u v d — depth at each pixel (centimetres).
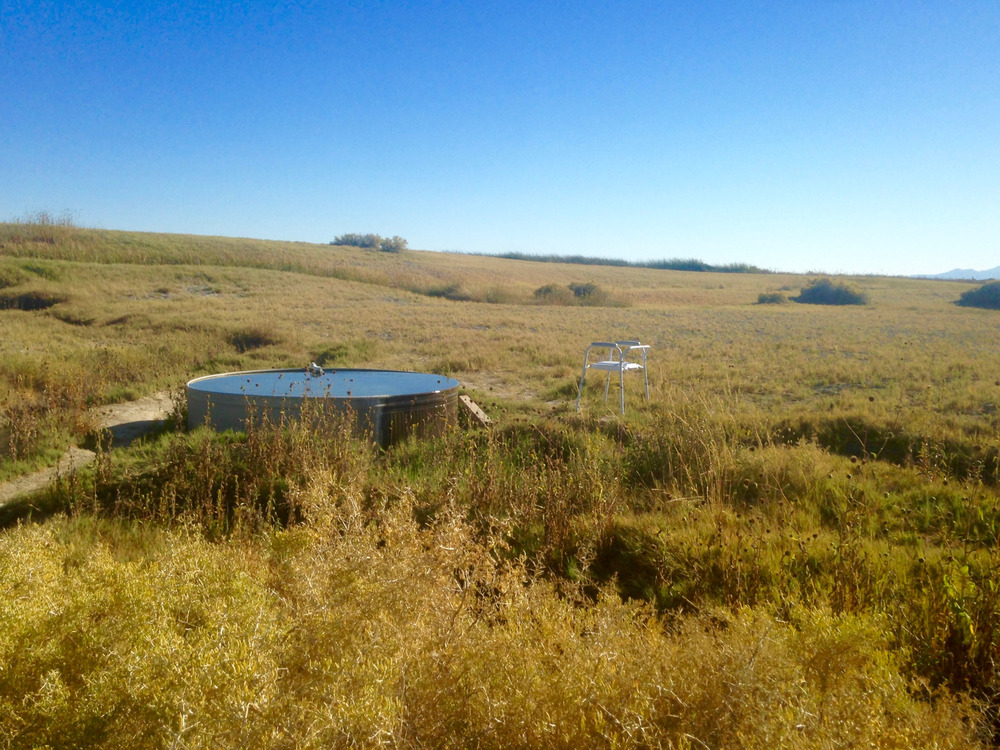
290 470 702
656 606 473
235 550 374
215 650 219
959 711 274
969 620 353
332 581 277
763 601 425
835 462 720
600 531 562
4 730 206
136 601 258
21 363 1402
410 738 204
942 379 1337
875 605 403
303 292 3578
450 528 327
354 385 1056
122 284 3306
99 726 201
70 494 700
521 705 221
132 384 1362
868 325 2761
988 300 4219
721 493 645
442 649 245
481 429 920
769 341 2184
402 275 5072
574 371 1559
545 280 6306
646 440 792
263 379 1109
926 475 664
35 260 3450
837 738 209
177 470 706
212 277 3703
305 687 215
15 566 295
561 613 306
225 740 184
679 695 232
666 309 3894
